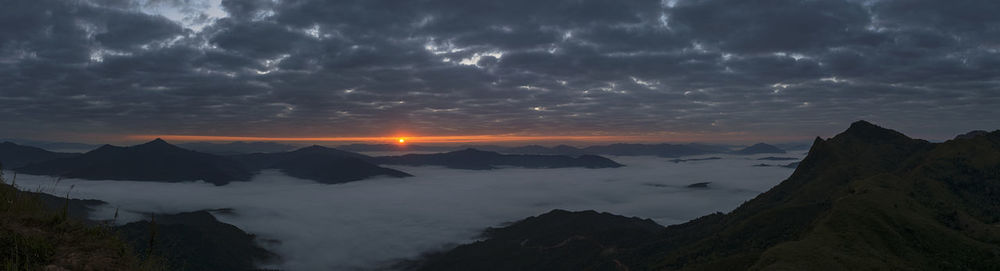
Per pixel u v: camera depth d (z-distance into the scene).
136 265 9.47
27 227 10.02
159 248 10.04
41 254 9.22
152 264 9.57
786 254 76.31
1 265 8.76
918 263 81.75
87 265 9.18
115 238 10.20
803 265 70.50
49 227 10.30
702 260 135.50
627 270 168.75
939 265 82.44
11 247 9.20
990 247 89.81
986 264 82.94
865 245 83.38
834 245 81.75
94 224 10.71
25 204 10.63
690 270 109.44
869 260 74.94
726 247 138.50
